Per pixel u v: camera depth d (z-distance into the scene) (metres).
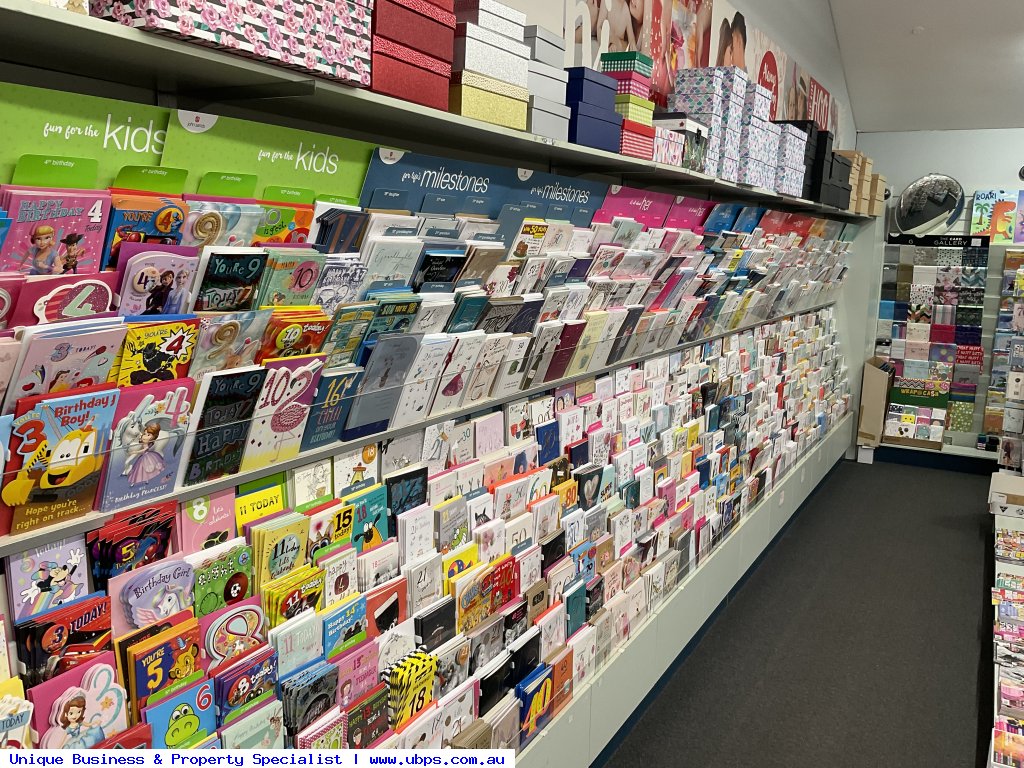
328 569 1.85
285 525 1.72
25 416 1.20
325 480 1.90
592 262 2.73
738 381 4.76
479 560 2.39
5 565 1.27
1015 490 5.38
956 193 7.94
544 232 2.44
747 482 4.94
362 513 1.97
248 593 1.67
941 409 8.01
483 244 2.12
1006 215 7.73
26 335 1.17
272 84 1.54
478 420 2.44
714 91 3.57
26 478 1.24
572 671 2.82
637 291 3.13
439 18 1.84
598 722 3.05
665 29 3.89
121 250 1.30
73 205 1.23
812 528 6.15
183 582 1.52
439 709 2.15
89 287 1.27
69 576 1.36
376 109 1.75
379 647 1.99
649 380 3.62
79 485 1.33
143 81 1.54
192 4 1.25
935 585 5.07
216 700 1.57
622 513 3.27
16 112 1.19
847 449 8.19
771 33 5.40
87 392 1.28
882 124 8.17
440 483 2.25
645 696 3.55
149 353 1.38
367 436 1.98
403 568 2.10
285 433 1.71
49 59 1.34
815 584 5.09
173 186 1.42
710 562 4.28
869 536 5.98
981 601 4.84
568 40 3.05
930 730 3.50
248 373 1.54
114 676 1.40
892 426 8.16
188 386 1.44
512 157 2.71
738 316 4.59
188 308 1.45
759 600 4.84
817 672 3.99
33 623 1.29
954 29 6.48
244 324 1.52
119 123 1.33
